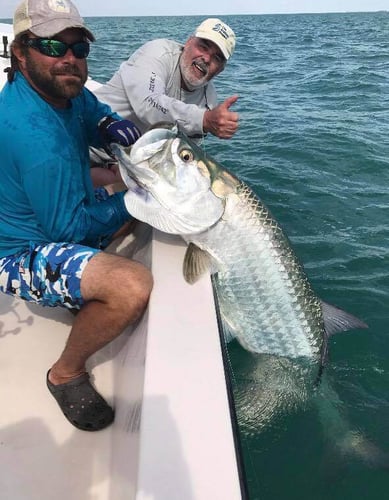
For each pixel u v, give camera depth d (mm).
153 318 1821
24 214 1985
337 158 5836
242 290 2385
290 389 2383
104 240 2498
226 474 1300
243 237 2303
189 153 2188
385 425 2275
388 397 2451
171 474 1292
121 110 3156
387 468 2084
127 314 1852
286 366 2455
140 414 1473
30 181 1865
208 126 2621
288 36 30078
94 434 1921
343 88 10641
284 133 6879
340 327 2529
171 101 2748
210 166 2230
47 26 1833
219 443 1381
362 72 12781
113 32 30312
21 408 1992
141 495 1237
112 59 13227
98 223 2154
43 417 1967
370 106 8883
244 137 6727
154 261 2178
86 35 1974
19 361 2191
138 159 2150
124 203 2281
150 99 2844
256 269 2352
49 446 1859
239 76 12547
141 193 2219
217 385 1565
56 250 1932
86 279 1857
